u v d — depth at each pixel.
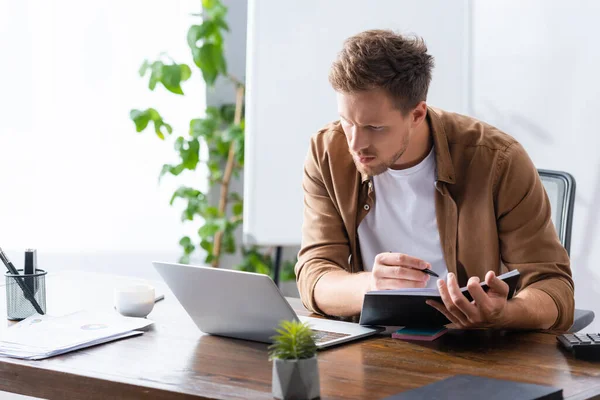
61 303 1.78
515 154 1.72
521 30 2.91
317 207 1.86
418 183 1.79
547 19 2.84
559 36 2.82
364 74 1.49
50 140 3.17
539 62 2.87
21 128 3.13
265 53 3.06
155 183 3.35
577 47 2.78
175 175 3.32
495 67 2.99
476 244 1.74
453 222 1.76
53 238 3.20
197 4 3.39
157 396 1.17
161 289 1.96
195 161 3.32
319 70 3.03
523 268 1.67
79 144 3.22
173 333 1.51
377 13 3.01
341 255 1.82
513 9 2.92
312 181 1.88
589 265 2.77
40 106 3.15
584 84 2.76
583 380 1.19
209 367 1.27
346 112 1.54
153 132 3.33
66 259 3.23
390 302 1.41
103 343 1.44
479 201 1.73
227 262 3.82
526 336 1.46
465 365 1.27
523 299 1.50
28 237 3.16
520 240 1.69
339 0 3.01
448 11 3.01
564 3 2.80
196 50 3.28
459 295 1.34
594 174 2.75
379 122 1.53
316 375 1.11
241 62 3.72
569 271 1.67
